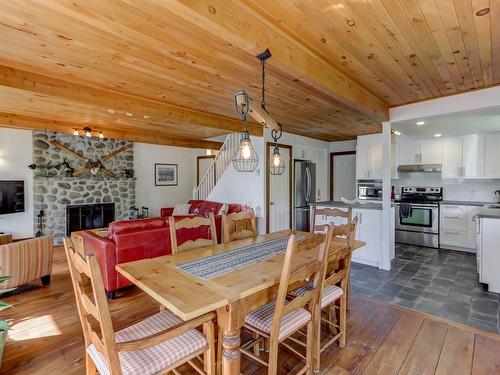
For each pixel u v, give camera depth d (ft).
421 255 15.28
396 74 8.86
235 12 5.18
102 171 21.25
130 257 10.12
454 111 10.91
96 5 5.10
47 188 18.61
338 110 13.08
